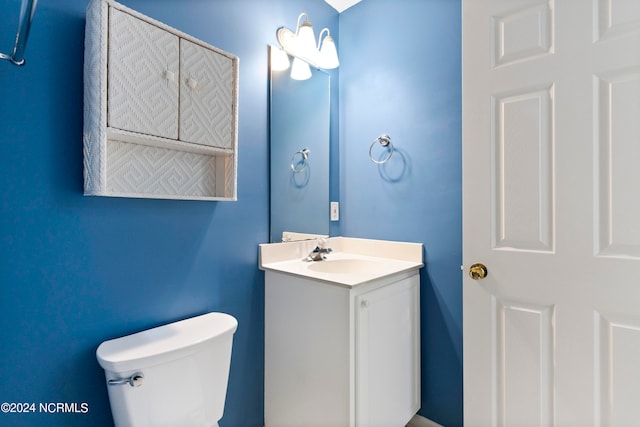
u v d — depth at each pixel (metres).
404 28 1.71
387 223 1.76
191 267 1.27
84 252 1.01
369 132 1.84
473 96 1.20
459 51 1.52
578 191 1.02
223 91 1.24
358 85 1.90
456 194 1.53
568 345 1.04
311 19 1.79
